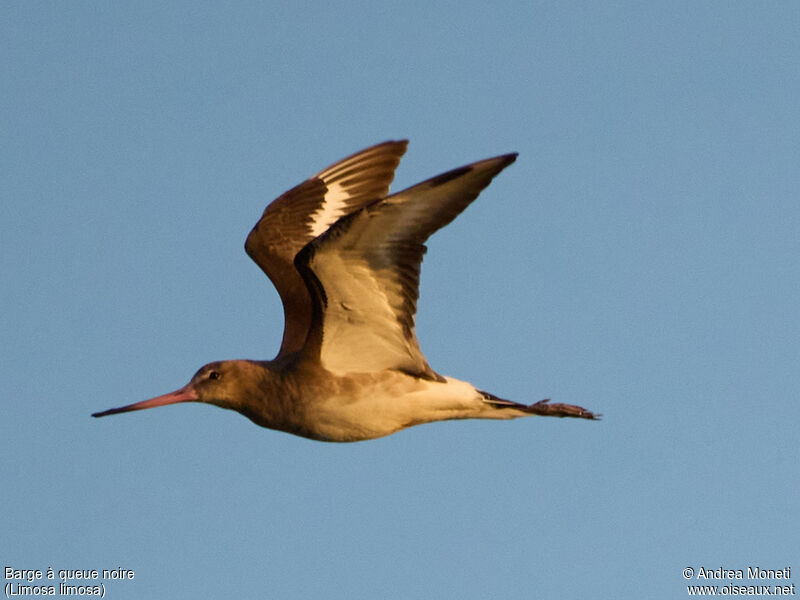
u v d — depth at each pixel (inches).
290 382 658.8
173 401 673.6
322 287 618.5
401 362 652.1
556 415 687.1
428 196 573.6
